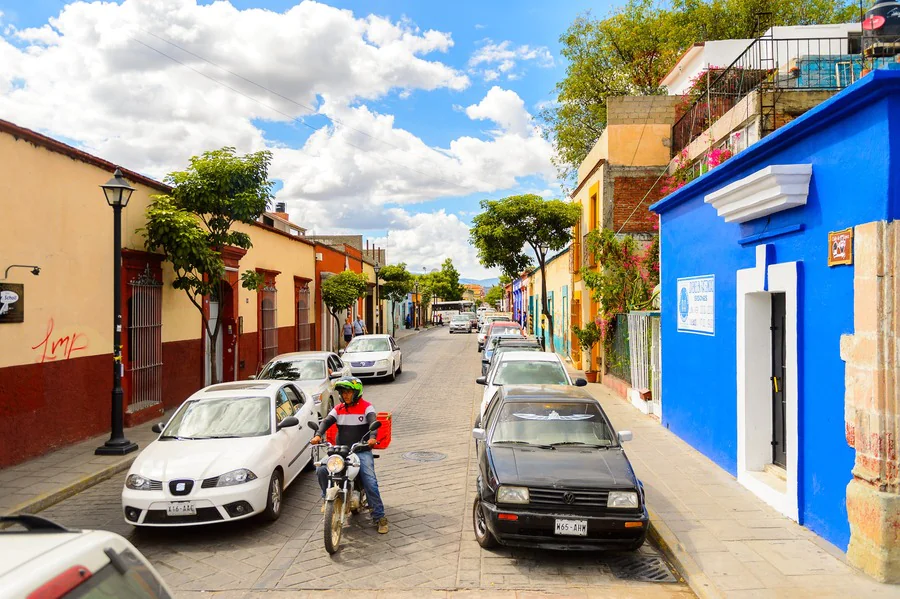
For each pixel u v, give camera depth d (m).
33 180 9.40
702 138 15.20
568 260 25.72
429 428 12.52
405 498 8.03
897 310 5.21
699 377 9.80
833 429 6.01
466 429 12.41
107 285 11.33
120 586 2.12
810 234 6.45
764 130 11.86
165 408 13.52
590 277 17.56
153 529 6.99
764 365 8.01
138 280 12.35
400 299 46.09
